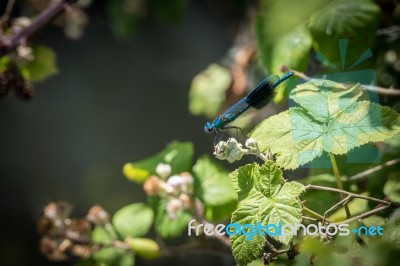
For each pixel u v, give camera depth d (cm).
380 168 230
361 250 226
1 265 418
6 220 430
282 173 224
